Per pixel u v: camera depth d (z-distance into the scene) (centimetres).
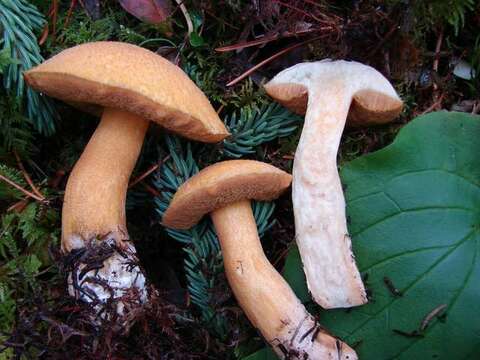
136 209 29
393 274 24
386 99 25
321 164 25
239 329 26
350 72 25
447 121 25
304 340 23
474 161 25
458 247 24
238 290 25
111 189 24
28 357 23
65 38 27
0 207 27
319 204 24
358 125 28
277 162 28
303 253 24
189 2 28
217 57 28
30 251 26
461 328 24
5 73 25
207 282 26
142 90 22
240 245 25
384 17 26
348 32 27
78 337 23
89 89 22
